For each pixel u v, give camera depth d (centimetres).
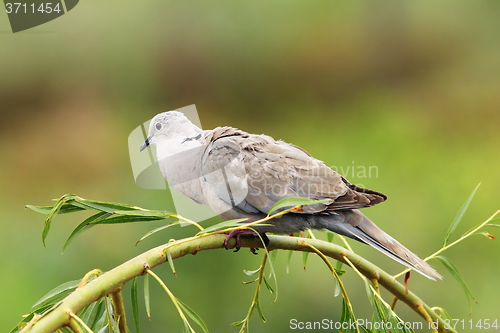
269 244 537
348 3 1420
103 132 1319
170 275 939
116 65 1334
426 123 1376
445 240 568
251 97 1381
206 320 924
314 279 999
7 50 1307
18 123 1352
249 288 962
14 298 976
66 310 360
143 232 1007
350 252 532
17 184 1268
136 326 466
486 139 1327
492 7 1438
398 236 1138
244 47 1366
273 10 1382
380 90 1424
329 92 1408
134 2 1331
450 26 1448
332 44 1416
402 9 1450
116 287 388
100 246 1022
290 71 1412
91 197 1223
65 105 1355
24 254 1050
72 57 1323
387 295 1010
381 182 1249
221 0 1355
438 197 1205
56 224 1114
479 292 1069
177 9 1343
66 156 1302
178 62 1347
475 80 1424
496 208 1179
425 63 1456
